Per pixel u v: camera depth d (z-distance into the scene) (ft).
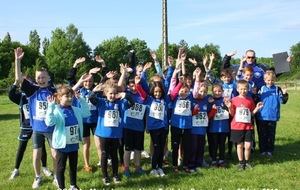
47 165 27.14
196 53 275.80
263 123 28.53
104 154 22.02
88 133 25.12
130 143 23.89
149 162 27.35
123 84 23.94
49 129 21.20
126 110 23.98
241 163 24.86
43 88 21.99
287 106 72.08
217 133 26.05
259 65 30.58
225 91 27.78
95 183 22.21
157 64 30.14
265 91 28.45
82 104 21.30
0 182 22.86
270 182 21.54
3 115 68.18
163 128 24.09
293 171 23.84
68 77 25.34
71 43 256.73
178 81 25.93
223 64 29.68
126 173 23.72
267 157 27.89
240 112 25.04
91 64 272.10
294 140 34.78
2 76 221.46
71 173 20.40
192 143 25.41
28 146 35.32
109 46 286.87
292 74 279.90
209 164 26.78
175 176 23.41
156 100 24.17
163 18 65.92
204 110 25.57
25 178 23.66
